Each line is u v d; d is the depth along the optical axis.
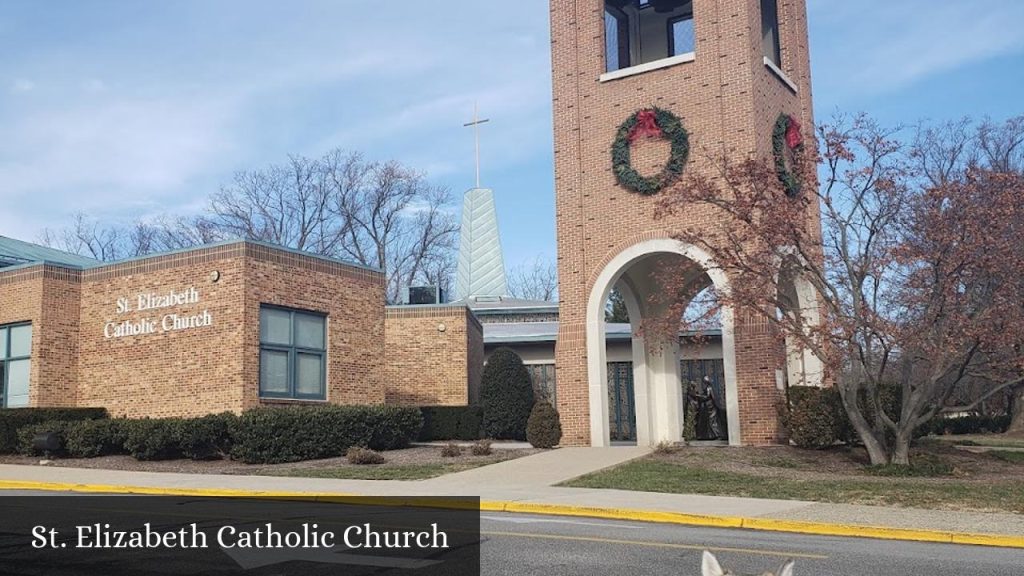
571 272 25.75
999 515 13.12
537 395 38.59
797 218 19.97
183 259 24.47
